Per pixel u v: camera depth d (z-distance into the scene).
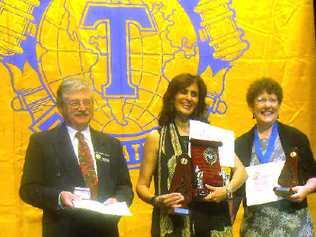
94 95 5.09
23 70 4.96
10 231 4.89
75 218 3.59
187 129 3.95
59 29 5.06
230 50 5.36
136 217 5.13
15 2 4.98
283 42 5.43
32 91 4.98
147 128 5.18
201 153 3.81
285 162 3.96
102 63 5.13
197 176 3.77
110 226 3.67
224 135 3.89
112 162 3.79
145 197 3.84
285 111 5.39
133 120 5.15
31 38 5.00
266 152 4.08
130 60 5.18
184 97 3.89
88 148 3.71
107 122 5.10
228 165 3.85
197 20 5.32
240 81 5.35
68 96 3.68
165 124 3.93
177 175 3.75
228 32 5.36
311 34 5.46
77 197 3.48
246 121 5.34
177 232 3.78
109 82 5.13
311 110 5.44
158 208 3.85
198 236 3.78
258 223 4.04
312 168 4.12
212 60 5.32
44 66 5.01
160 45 5.24
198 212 3.79
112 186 3.74
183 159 3.76
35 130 4.96
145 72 5.20
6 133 4.91
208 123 4.02
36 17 5.02
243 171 3.97
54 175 3.61
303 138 4.13
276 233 3.98
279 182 3.96
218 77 5.32
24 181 3.62
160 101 5.21
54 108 5.01
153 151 3.91
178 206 3.69
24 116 4.95
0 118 4.91
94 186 3.64
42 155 3.63
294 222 3.98
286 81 5.41
